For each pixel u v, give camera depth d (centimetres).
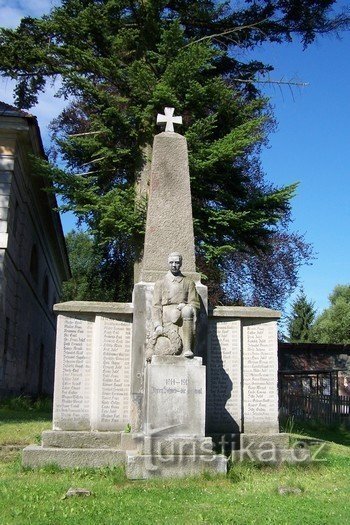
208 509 661
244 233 1920
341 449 1138
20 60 1850
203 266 2094
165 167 1100
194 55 1744
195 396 847
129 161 1948
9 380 2125
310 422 2252
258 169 2741
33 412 1753
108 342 1002
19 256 2228
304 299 6412
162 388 842
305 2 1923
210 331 1036
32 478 797
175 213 1076
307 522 616
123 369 1000
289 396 2684
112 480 789
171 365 852
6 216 1947
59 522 598
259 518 628
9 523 589
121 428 979
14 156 1992
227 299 2720
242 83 2106
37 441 1021
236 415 1011
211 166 1792
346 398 2378
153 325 909
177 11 2027
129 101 1894
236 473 839
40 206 2700
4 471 848
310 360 3019
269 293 2884
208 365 1023
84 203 1792
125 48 1903
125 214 1712
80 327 1006
